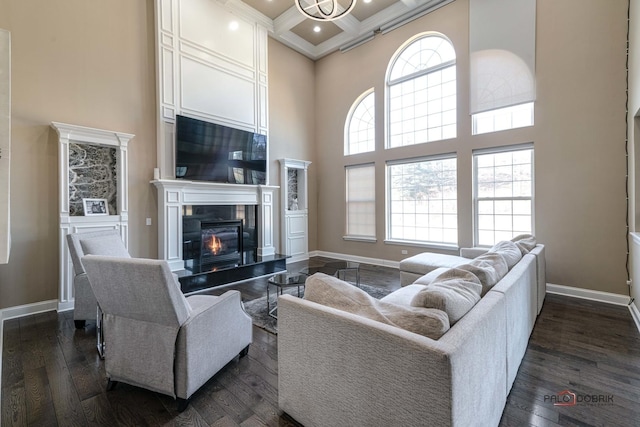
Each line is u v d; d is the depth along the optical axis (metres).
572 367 2.15
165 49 4.33
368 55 5.92
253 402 1.82
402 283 3.93
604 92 3.52
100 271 1.77
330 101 6.62
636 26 2.98
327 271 4.01
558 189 3.85
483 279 1.74
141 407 1.78
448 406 0.99
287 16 5.43
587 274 3.67
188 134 4.46
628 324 2.90
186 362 1.71
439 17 4.91
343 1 5.12
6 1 3.20
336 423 1.36
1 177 1.75
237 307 2.22
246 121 5.36
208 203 4.77
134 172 4.15
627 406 1.74
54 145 3.49
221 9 5.00
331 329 1.36
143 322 1.80
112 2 3.96
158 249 4.37
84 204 3.74
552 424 1.61
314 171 6.89
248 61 5.39
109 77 3.92
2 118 1.76
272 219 5.75
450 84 4.95
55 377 2.09
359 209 6.23
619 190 3.46
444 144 4.92
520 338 2.10
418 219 5.38
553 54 3.85
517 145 4.18
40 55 3.40
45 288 3.43
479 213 4.62
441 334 1.16
